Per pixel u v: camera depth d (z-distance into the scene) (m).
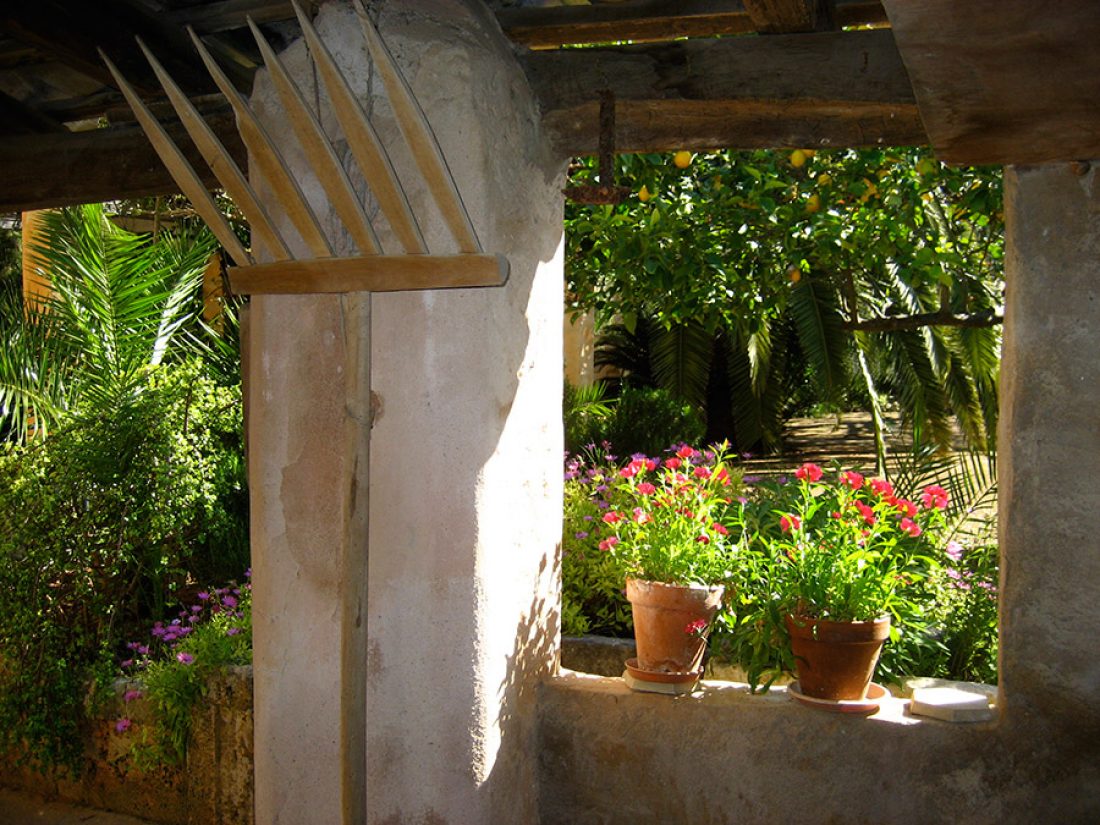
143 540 4.73
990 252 6.36
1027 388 2.76
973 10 1.99
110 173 3.83
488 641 2.96
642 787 3.18
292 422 3.01
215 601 4.71
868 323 6.68
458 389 2.91
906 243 4.91
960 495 5.00
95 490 4.53
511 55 3.12
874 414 9.38
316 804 2.99
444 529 2.91
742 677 3.78
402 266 2.42
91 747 4.17
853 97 2.87
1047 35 2.04
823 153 4.80
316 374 2.97
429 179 2.31
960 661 3.89
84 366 5.73
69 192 3.90
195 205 2.62
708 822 3.12
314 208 2.96
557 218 3.38
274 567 3.05
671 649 3.18
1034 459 2.76
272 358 3.04
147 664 4.25
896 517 3.77
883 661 3.54
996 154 2.63
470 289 2.92
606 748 3.21
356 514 2.45
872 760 2.97
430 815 2.92
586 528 4.48
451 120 2.87
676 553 3.26
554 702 3.27
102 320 5.78
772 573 3.30
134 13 3.28
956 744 2.89
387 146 2.90
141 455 4.70
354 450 2.46
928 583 3.90
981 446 9.66
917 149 4.71
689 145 3.15
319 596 2.98
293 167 2.99
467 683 2.93
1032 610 2.79
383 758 2.93
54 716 4.13
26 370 5.62
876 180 4.65
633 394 9.59
